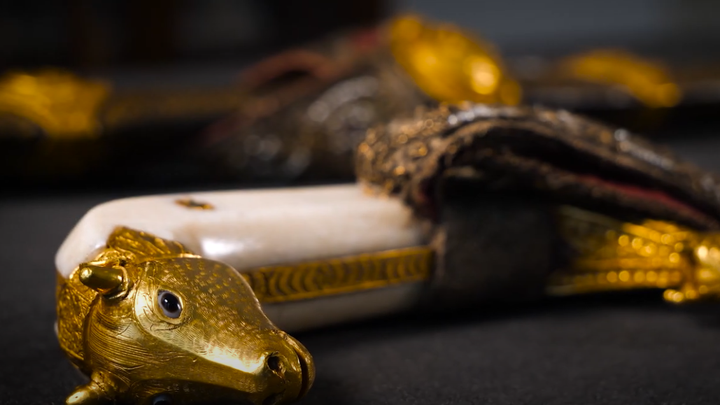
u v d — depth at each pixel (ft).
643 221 1.12
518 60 3.01
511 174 1.07
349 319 1.04
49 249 1.43
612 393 0.95
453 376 0.97
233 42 4.79
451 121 1.05
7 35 3.95
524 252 1.09
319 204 1.02
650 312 1.13
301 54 1.94
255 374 0.81
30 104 1.78
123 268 0.84
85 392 0.83
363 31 1.91
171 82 3.18
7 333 1.10
